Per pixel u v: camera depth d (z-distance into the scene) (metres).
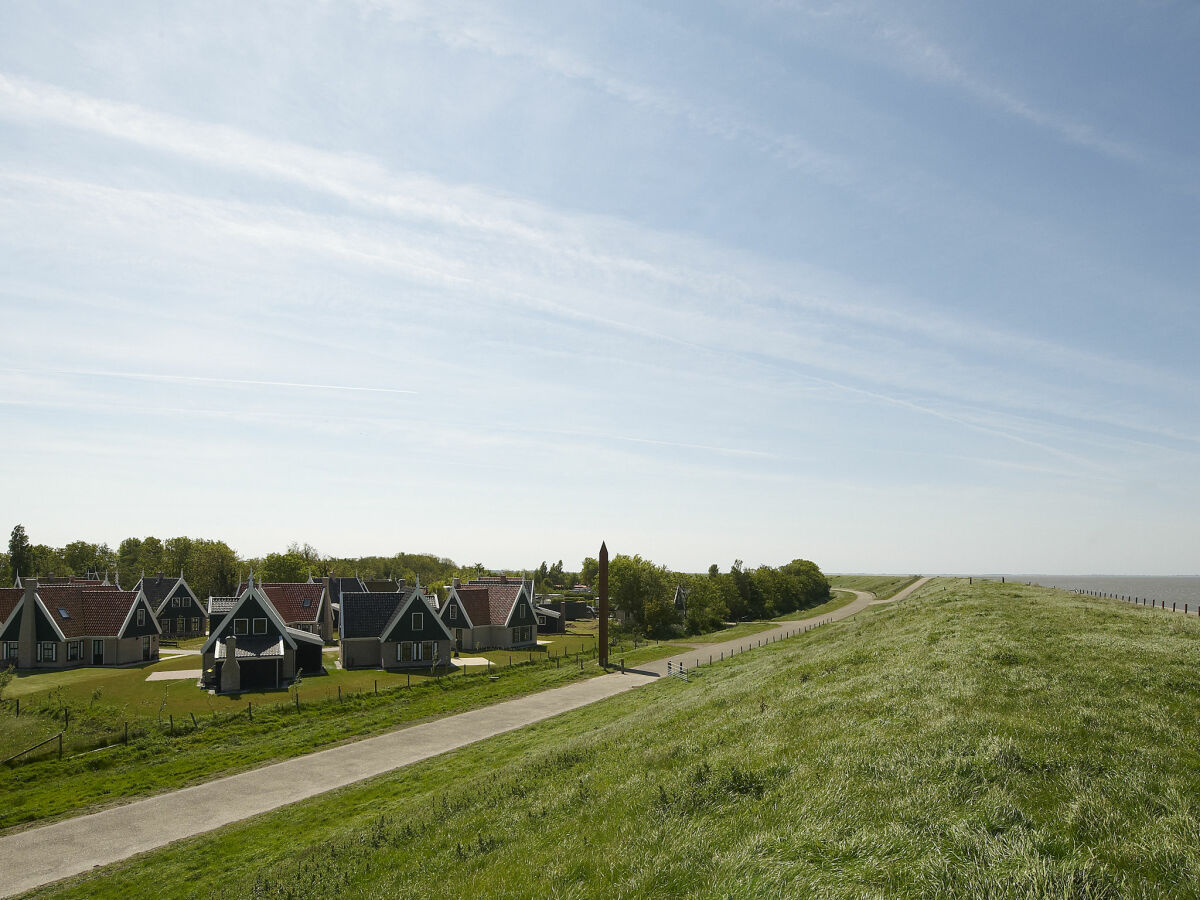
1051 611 40.88
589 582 169.50
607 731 35.28
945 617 41.25
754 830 14.12
